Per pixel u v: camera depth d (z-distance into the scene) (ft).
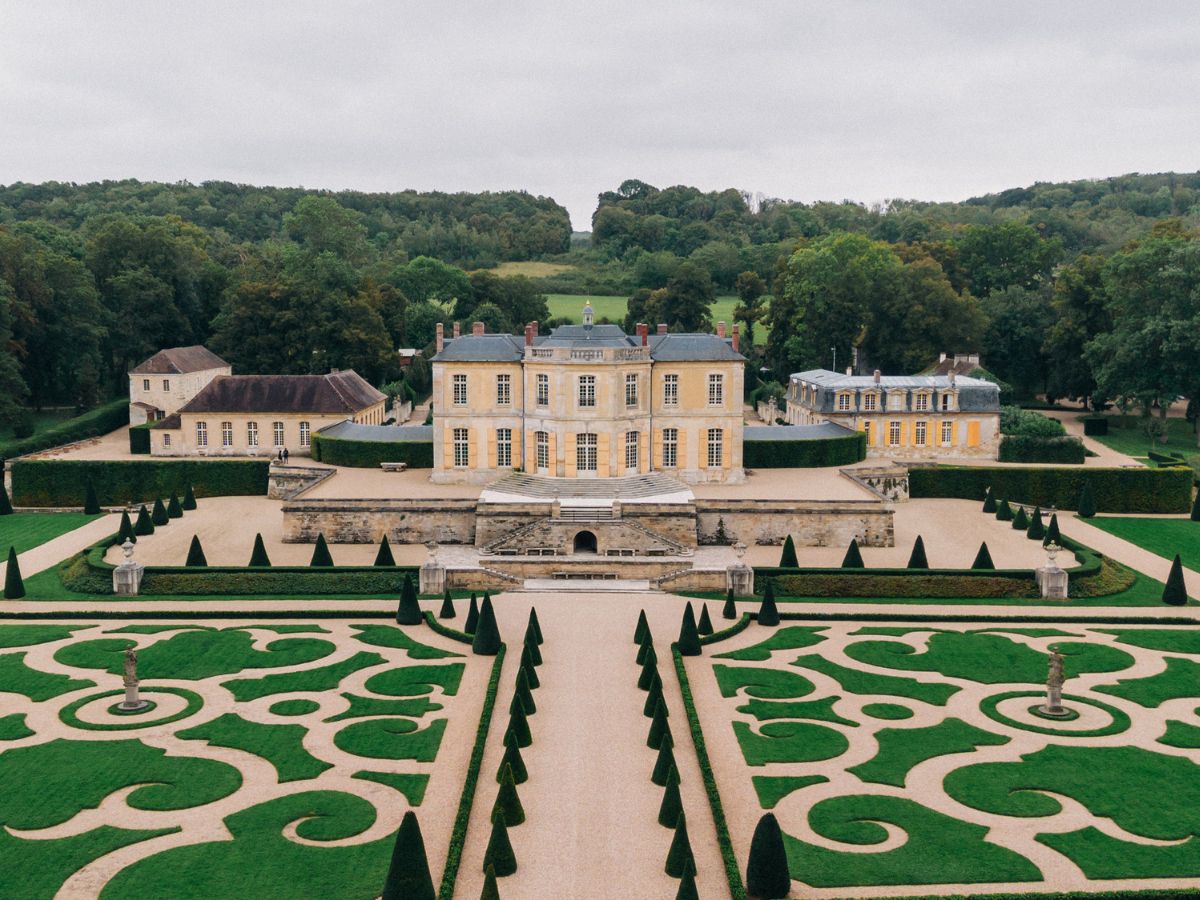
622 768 207.62
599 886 168.55
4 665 263.90
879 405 507.30
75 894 168.45
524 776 201.46
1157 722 233.96
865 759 215.10
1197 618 304.71
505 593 322.75
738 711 237.66
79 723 229.66
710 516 374.84
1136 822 191.11
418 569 333.42
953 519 418.72
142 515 386.93
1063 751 219.20
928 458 508.12
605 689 246.68
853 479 420.36
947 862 177.58
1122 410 571.69
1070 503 446.60
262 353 623.36
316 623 297.53
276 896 167.73
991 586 329.31
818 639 286.66
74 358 602.44
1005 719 234.79
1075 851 181.47
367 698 242.99
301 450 495.41
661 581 327.88
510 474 412.57
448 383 412.16
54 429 548.31
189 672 259.80
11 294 548.72
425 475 439.22
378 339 629.51
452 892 165.37
